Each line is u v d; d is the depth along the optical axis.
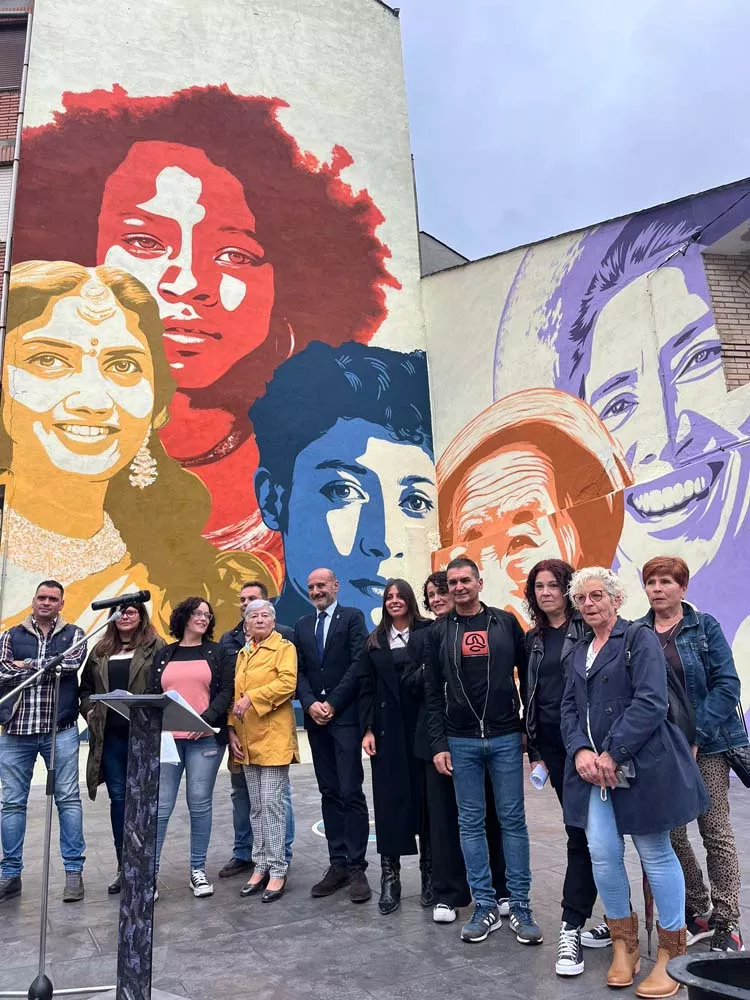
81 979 3.62
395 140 14.97
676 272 9.30
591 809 3.39
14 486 10.85
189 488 11.77
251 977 3.56
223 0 14.12
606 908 3.38
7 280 11.49
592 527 10.06
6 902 4.82
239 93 13.79
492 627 4.19
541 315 11.61
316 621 5.26
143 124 12.93
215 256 12.87
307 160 14.03
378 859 5.73
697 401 8.80
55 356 11.48
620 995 3.23
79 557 10.94
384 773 4.57
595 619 3.51
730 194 8.65
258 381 12.66
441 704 4.23
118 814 5.12
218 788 9.04
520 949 3.79
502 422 12.17
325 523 12.55
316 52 14.67
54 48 12.66
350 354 13.48
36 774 9.74
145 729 3.03
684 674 3.77
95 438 11.41
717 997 1.83
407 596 4.85
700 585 8.30
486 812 4.38
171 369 12.11
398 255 14.39
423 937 3.99
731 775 7.82
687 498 8.62
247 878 5.29
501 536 11.81
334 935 4.07
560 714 3.84
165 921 4.40
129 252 12.30
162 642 5.46
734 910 3.55
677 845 3.84
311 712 4.92
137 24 13.33
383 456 13.26
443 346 13.70
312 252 13.65
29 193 11.95
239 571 11.77
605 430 10.16
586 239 10.91
